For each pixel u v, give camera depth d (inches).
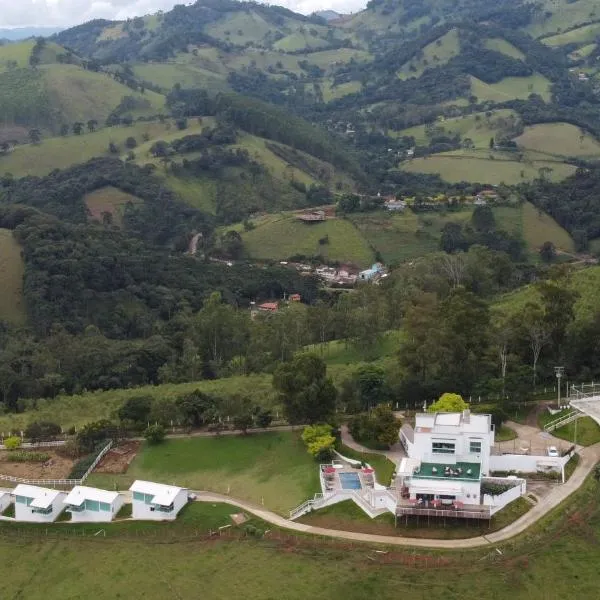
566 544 3265.3
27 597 3410.4
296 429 4505.4
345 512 3617.1
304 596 3164.4
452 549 3265.3
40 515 3932.1
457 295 4950.8
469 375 4630.9
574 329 4830.2
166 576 3400.6
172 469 4254.4
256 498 3917.3
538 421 4313.5
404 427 4224.9
